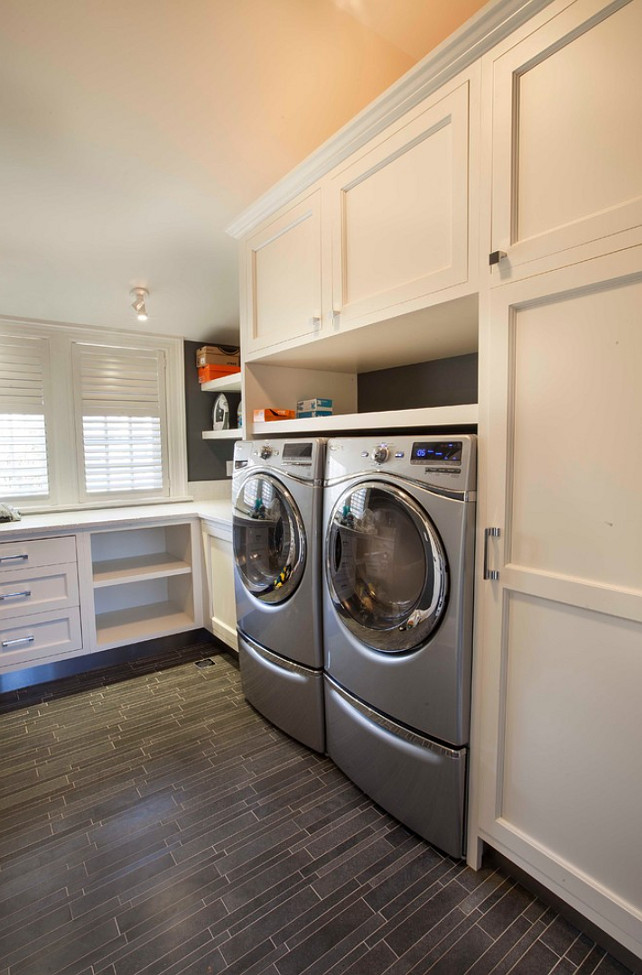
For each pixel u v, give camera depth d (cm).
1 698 255
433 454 145
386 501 160
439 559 142
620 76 104
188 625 313
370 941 129
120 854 158
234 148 198
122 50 156
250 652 236
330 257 184
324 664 197
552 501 123
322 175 185
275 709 223
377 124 159
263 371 249
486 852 154
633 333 107
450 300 142
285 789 186
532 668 130
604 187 108
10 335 293
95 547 328
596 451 114
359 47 166
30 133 180
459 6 152
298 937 131
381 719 167
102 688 265
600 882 122
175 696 257
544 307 121
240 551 238
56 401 309
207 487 371
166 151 196
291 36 159
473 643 142
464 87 134
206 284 291
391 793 167
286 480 203
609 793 118
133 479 340
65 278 268
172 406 353
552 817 130
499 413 132
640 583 109
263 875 149
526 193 122
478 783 146
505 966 123
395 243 159
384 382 266
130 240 246
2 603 252
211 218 237
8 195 208
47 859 156
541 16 115
